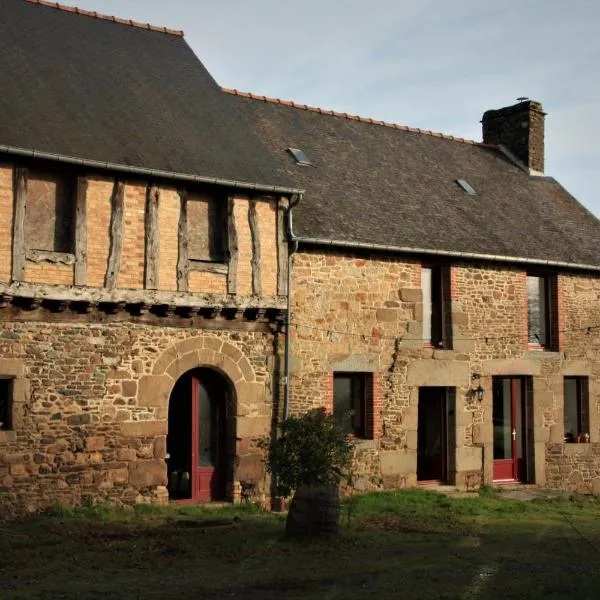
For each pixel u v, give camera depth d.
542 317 17.11
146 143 12.86
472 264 15.84
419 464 15.79
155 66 15.02
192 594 8.02
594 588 8.35
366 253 14.60
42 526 10.91
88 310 11.95
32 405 11.59
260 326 13.48
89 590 8.09
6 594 7.87
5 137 11.38
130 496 12.27
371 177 16.62
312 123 17.73
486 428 15.88
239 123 14.70
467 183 18.34
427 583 8.52
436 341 15.67
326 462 10.72
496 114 21.34
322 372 13.99
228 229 13.02
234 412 13.24
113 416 12.16
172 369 12.66
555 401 16.84
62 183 11.95
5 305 11.34
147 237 12.37
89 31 14.93
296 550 10.06
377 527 11.77
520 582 8.60
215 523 11.61
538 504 14.54
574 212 19.23
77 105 12.93
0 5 14.20
